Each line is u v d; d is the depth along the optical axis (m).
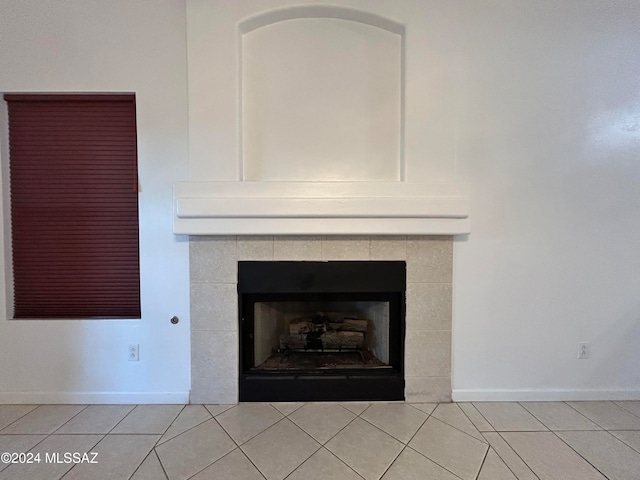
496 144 1.90
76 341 1.91
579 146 1.90
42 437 1.62
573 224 1.92
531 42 1.87
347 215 1.78
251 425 1.70
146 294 1.91
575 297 1.95
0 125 1.92
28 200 1.98
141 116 1.88
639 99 1.88
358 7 1.80
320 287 1.90
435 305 1.92
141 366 1.93
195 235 1.83
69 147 1.97
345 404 1.90
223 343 1.90
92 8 1.85
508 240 1.92
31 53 1.86
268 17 1.84
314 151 1.92
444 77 1.82
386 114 1.92
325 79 1.91
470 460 1.46
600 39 1.87
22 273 1.99
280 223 1.80
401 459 1.46
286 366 2.02
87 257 2.01
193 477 1.36
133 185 1.99
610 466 1.43
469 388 1.96
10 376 1.91
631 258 1.93
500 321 1.95
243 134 1.89
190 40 1.78
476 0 1.85
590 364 1.96
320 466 1.42
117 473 1.39
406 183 1.79
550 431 1.66
